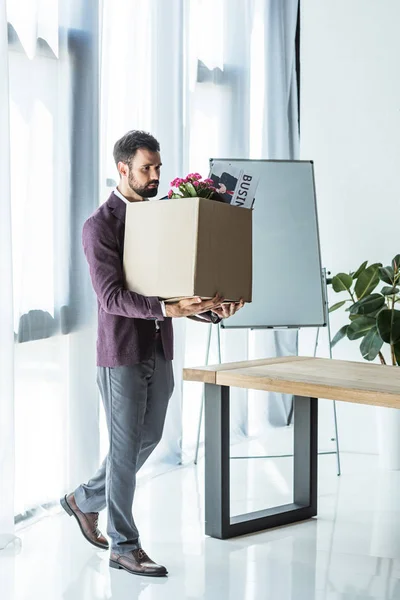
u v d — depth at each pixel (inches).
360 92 193.2
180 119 171.2
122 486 113.7
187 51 176.4
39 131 134.5
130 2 155.8
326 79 197.2
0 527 124.6
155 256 103.8
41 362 137.0
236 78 195.5
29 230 132.6
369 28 191.6
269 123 204.7
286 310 175.8
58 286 140.4
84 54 142.2
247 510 148.6
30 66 131.9
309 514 144.8
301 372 125.1
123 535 115.8
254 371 126.6
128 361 110.3
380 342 168.4
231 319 172.6
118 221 111.3
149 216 104.5
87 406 145.4
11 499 125.6
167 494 157.6
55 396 139.9
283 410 217.0
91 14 142.6
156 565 116.3
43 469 138.8
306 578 116.8
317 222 179.9
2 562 120.1
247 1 197.0
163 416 117.3
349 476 173.2
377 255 193.0
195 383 188.7
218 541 131.6
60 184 139.9
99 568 118.5
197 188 105.0
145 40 162.7
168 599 108.0
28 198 132.2
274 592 111.6
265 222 176.4
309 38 199.2
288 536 134.9
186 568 119.5
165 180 169.2
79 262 142.7
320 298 178.1
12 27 129.0
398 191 189.9
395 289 170.2
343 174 195.9
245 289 108.1
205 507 134.3
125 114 156.0
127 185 112.3
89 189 143.7
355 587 113.9
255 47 204.4
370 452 194.4
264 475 173.2
